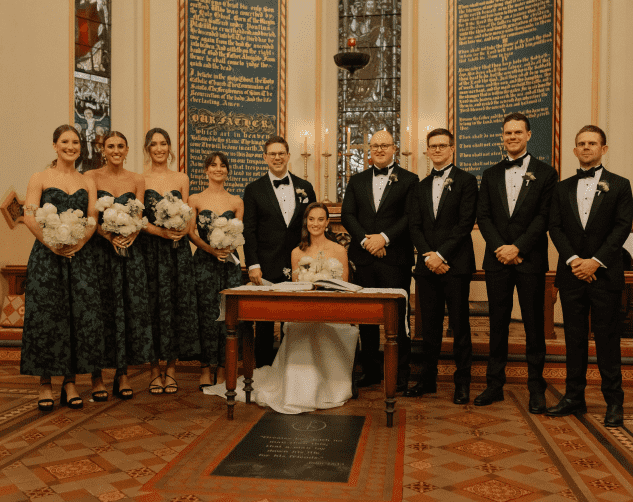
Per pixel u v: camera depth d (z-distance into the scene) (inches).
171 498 91.4
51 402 143.8
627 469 105.0
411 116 320.5
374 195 168.4
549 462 108.3
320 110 324.2
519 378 180.2
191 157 303.6
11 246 235.6
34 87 253.1
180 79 299.4
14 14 244.8
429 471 103.6
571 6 268.2
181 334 162.7
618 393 133.6
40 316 141.8
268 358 176.4
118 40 295.3
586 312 138.9
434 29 316.2
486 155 303.1
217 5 307.0
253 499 91.3
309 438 121.0
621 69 255.1
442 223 156.4
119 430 127.0
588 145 136.0
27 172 249.4
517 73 290.2
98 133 288.5
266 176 176.2
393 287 161.6
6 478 99.6
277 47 319.6
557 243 139.3
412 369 186.9
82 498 91.3
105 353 155.4
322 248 162.7
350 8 336.2
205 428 128.5
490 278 149.6
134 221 146.9
